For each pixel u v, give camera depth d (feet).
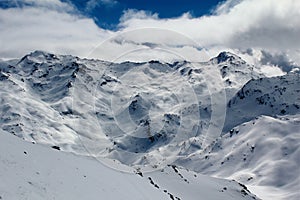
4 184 70.33
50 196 77.66
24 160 90.12
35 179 81.87
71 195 85.20
